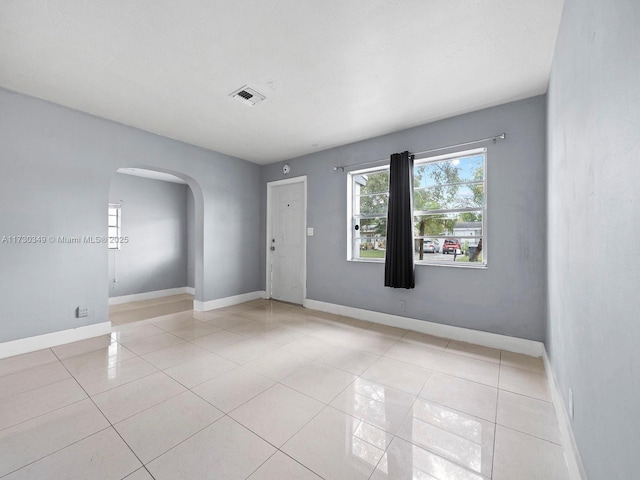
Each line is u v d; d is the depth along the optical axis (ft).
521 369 7.97
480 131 9.75
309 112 9.99
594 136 3.58
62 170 9.57
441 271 10.57
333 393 6.76
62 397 6.47
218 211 14.61
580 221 4.28
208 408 6.13
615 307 2.92
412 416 5.92
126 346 9.51
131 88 8.45
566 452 4.83
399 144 11.60
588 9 3.79
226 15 5.68
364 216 12.99
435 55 6.93
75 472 4.44
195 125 11.10
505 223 9.34
